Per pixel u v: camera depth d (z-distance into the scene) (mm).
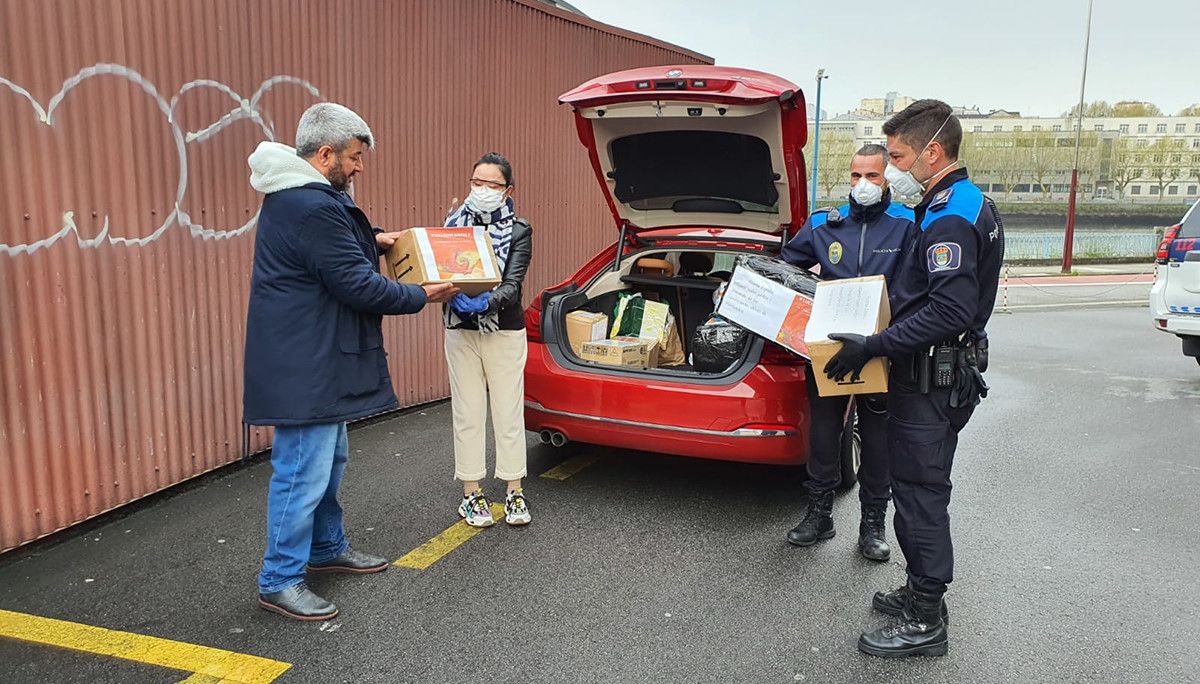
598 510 4148
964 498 4449
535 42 7164
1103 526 4059
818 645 2900
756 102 3838
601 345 4340
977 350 2830
